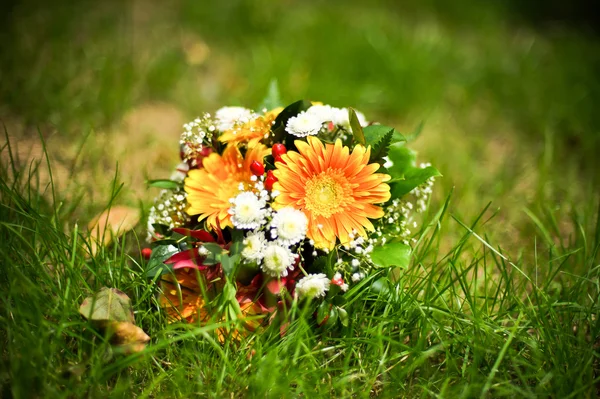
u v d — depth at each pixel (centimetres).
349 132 86
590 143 126
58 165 109
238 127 87
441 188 111
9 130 116
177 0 199
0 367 77
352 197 81
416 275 87
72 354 79
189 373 80
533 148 129
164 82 139
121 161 112
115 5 188
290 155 81
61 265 87
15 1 174
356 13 196
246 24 178
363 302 85
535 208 107
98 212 99
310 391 77
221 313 81
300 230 79
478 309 87
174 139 121
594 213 108
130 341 78
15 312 80
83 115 121
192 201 84
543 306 86
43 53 143
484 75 159
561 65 171
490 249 87
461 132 134
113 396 76
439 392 80
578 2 234
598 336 86
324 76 147
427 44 172
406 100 142
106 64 137
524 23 218
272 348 80
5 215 91
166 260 81
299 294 80
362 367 81
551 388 79
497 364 78
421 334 82
